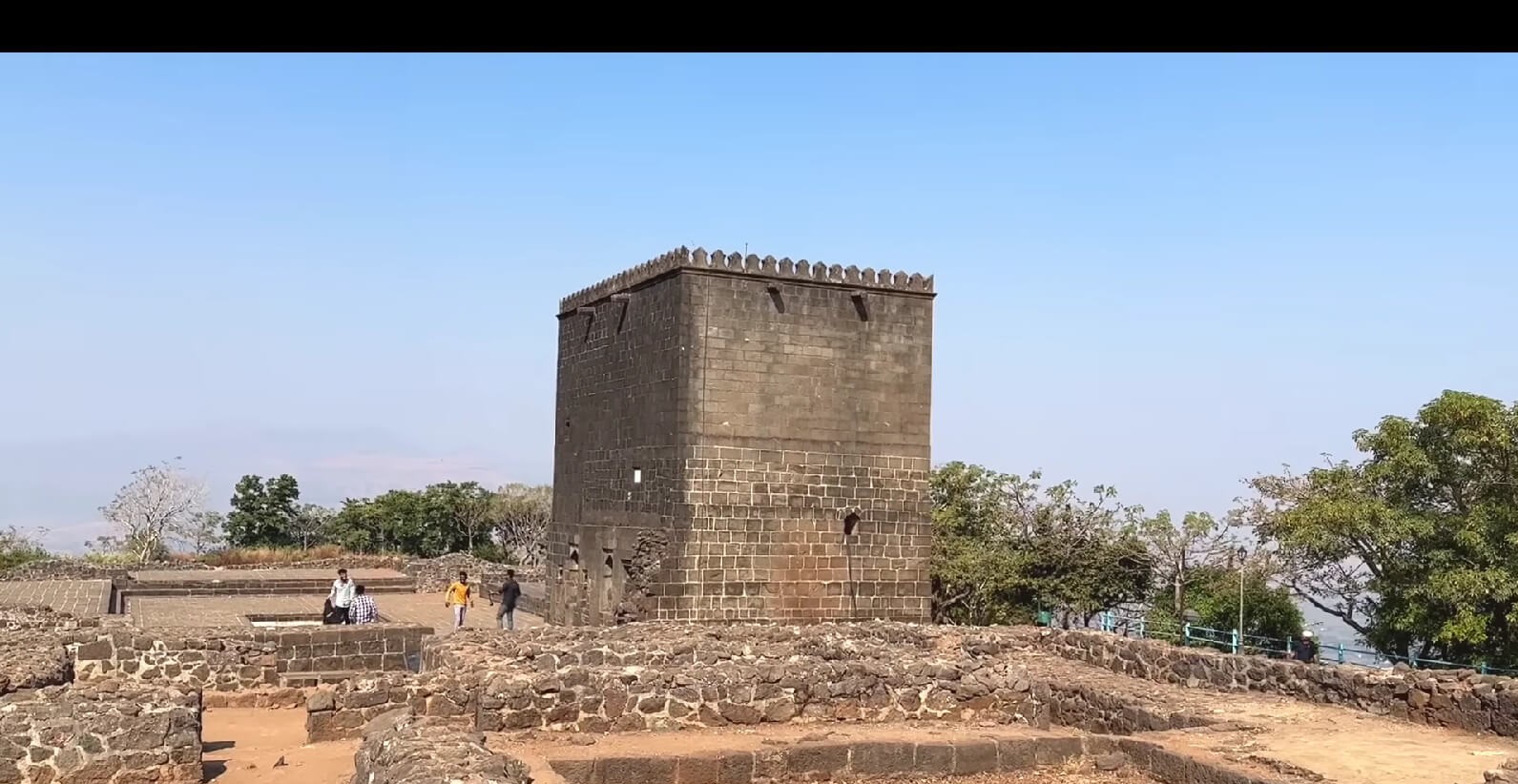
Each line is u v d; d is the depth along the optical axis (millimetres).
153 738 15328
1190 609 44875
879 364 39344
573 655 20453
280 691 23594
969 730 18297
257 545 86562
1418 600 33531
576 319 44562
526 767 13773
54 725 14969
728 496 36875
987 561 47938
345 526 90125
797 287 38219
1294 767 15312
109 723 15180
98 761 15062
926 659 20422
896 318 39688
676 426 36688
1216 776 15258
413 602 52281
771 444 37594
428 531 90750
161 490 86375
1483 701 17703
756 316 37594
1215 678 22562
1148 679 24078
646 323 38875
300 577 54969
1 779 14578
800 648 22297
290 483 91562
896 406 39531
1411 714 18875
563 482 45125
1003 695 19531
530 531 91688
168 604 46844
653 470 37938
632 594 36938
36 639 22469
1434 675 18688
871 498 38938
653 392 38219
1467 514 33344
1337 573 38531
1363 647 37750
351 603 31812
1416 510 34562
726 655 20875
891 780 16531
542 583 55844
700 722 17812
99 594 46062
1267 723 18641
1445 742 17203
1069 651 26953
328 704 18047
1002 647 27672
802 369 38188
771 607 37250
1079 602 47219
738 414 37188
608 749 16062
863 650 22047
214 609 44875
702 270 36844
